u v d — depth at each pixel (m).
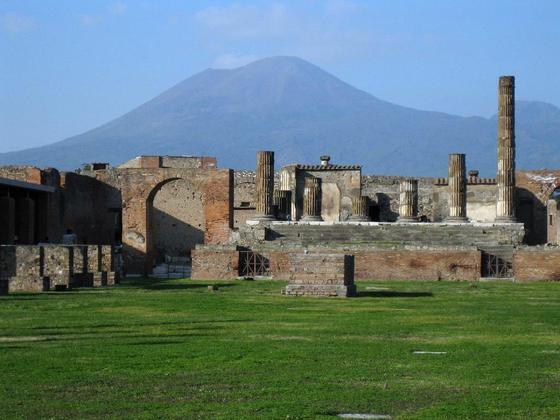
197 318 30.66
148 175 73.00
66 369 20.42
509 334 26.59
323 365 21.05
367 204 84.06
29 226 68.88
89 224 81.44
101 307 34.75
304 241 64.38
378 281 54.69
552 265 54.84
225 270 57.78
